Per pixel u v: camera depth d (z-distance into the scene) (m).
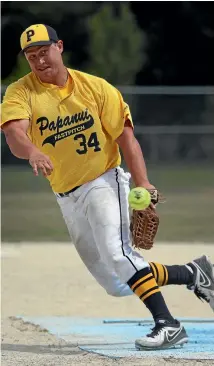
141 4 106.31
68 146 16.83
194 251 34.84
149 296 17.12
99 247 17.03
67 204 17.48
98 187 16.95
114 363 15.99
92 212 16.95
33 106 16.77
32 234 42.03
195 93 63.81
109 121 16.92
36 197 58.38
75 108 16.72
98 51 87.44
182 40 107.62
